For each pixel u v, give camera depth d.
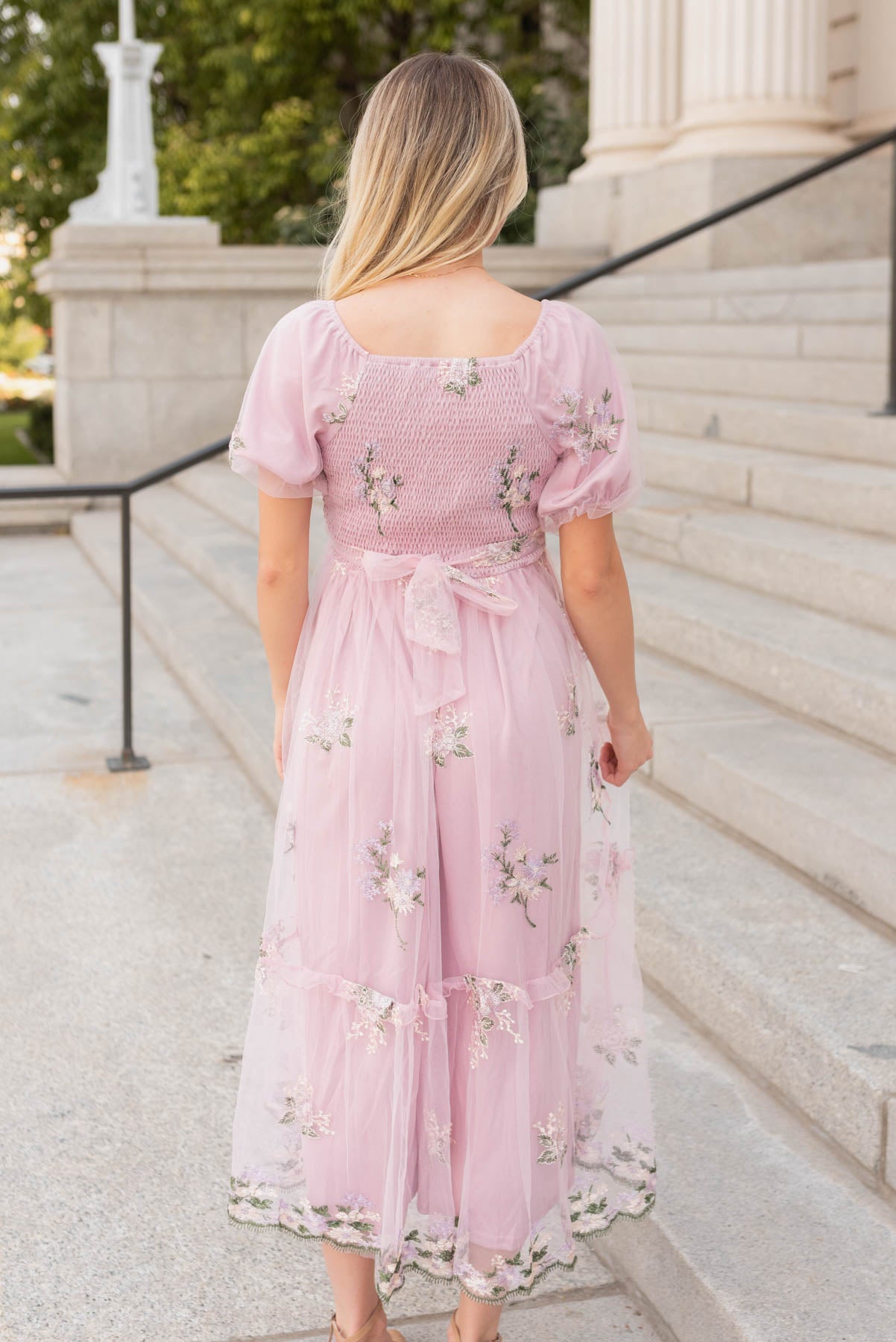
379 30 16.92
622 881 2.11
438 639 1.81
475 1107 1.89
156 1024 3.13
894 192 5.12
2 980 3.31
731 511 5.12
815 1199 2.28
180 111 18.47
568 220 10.48
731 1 8.84
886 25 9.44
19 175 18.92
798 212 8.89
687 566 4.91
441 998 1.87
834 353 6.55
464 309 1.79
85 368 9.66
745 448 5.80
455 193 1.78
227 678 5.32
